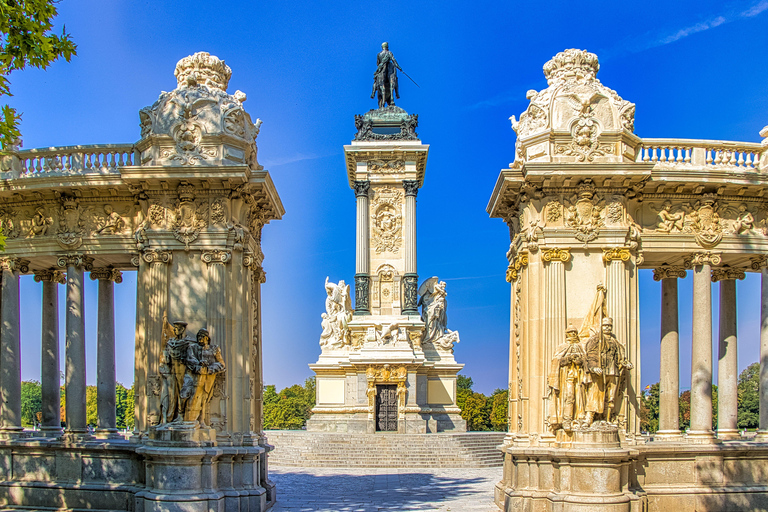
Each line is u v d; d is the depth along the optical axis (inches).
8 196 1205.7
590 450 1023.0
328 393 2409.0
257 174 1168.2
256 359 1285.7
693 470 1118.4
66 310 1192.8
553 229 1117.7
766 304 1208.8
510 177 1145.4
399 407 2256.4
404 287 2481.5
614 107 1146.7
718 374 1295.5
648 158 1182.9
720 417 1279.5
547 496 1052.5
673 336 1291.8
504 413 4771.2
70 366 1190.3
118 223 1193.4
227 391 1133.7
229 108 1184.2
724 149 1195.9
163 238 1146.0
